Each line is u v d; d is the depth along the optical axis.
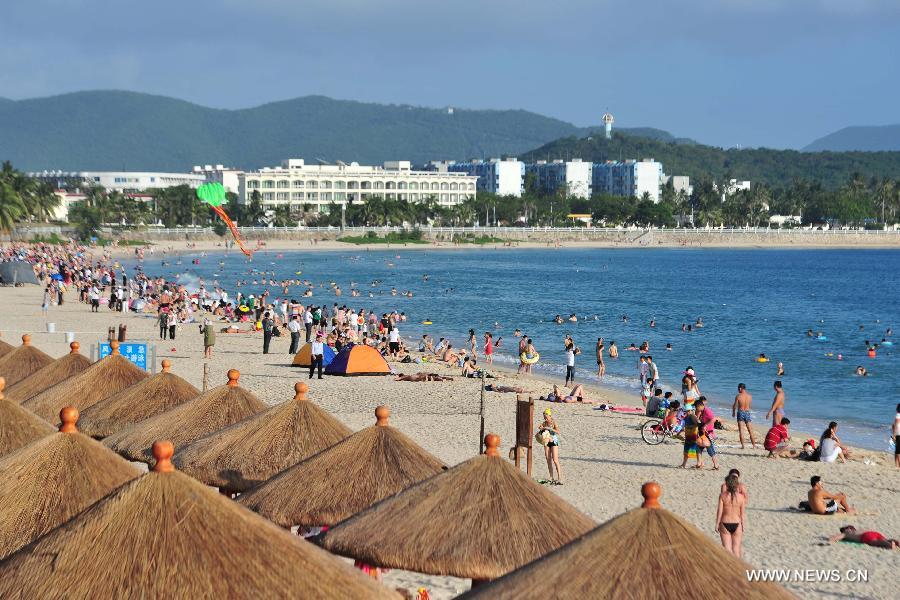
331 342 132.88
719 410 108.06
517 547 28.44
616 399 109.81
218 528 22.06
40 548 21.84
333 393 101.50
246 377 111.25
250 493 35.31
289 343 147.75
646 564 22.20
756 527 57.47
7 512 27.97
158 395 48.97
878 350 165.38
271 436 39.47
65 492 28.53
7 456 29.91
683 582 21.95
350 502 33.91
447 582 45.53
